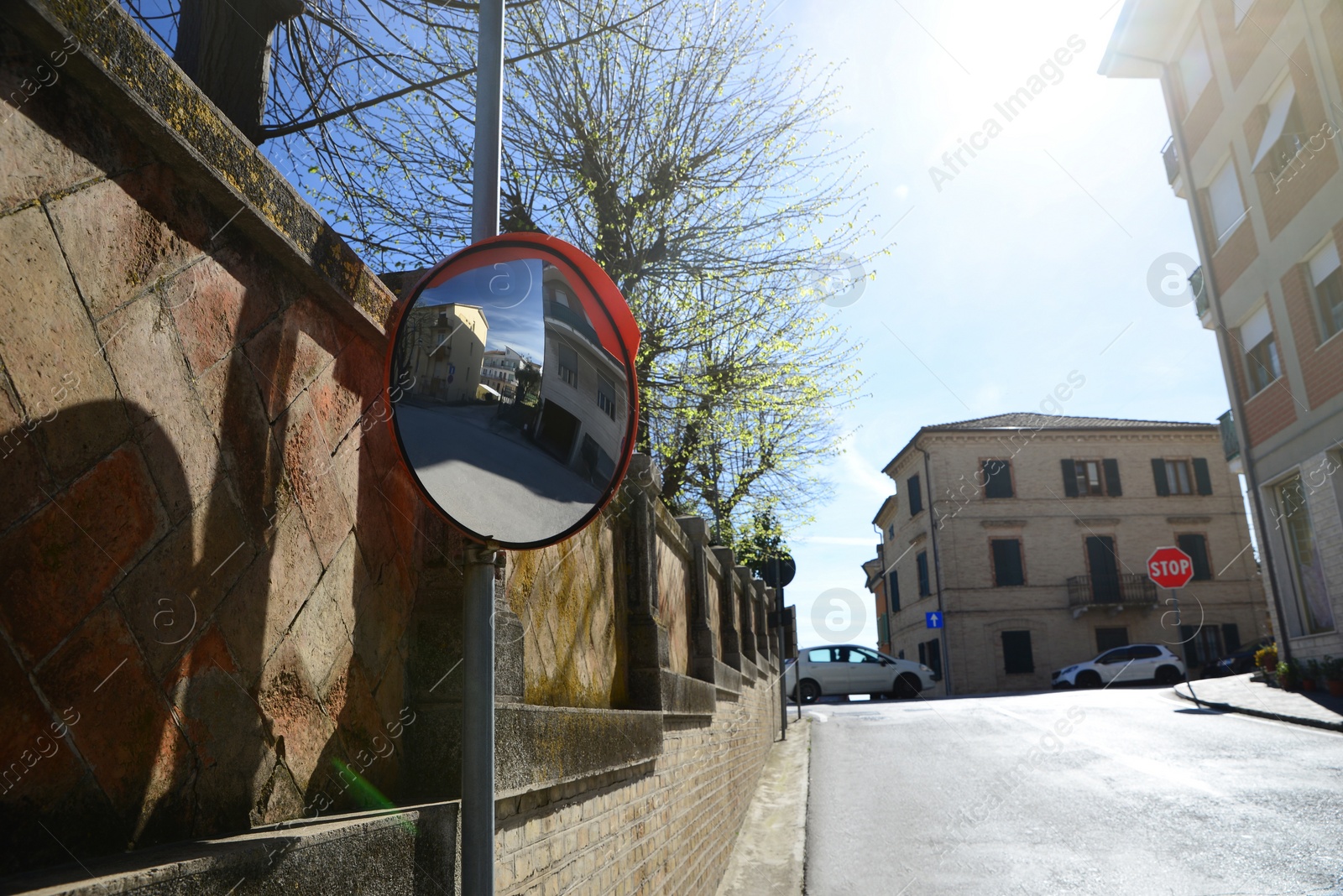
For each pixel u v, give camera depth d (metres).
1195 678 34.00
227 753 1.51
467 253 1.72
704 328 11.45
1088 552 35.41
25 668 1.15
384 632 2.11
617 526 4.61
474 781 1.63
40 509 1.18
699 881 5.58
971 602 35.09
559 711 2.73
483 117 1.95
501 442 1.68
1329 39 13.65
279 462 1.73
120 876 1.05
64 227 1.23
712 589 8.53
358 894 1.54
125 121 1.34
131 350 1.35
